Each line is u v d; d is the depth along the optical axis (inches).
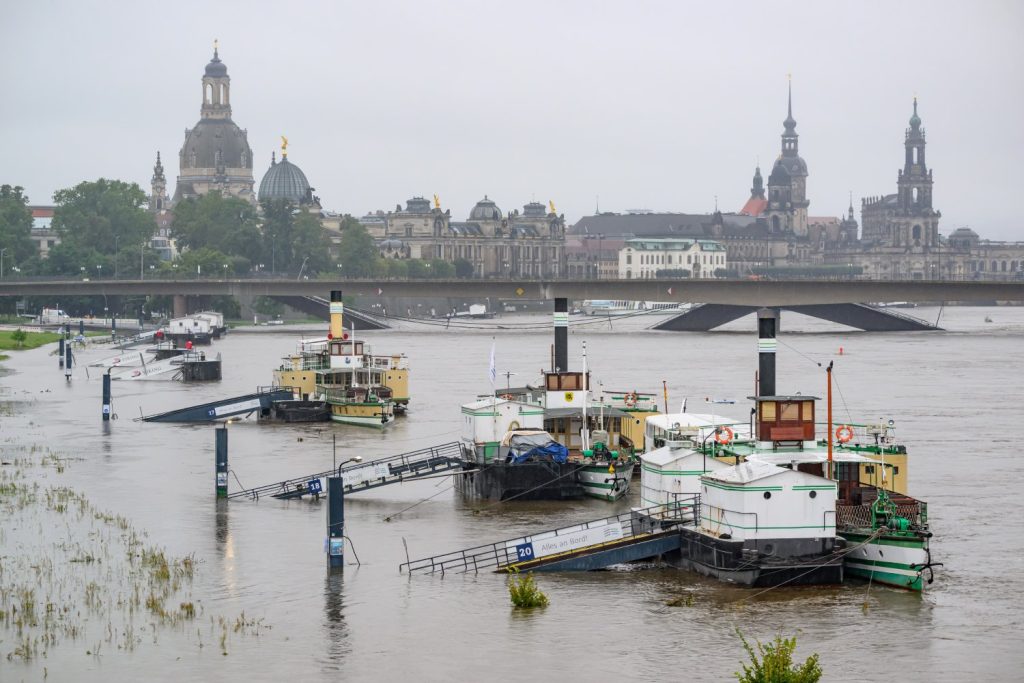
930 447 5797.2
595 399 5315.0
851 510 3619.6
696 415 4670.3
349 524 4298.7
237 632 3189.0
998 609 3316.9
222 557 3850.9
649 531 3806.6
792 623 3218.5
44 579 3599.9
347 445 5940.0
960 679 2888.8
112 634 3166.8
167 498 4717.0
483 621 3270.2
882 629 3176.7
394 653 3053.6
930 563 3444.9
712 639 3122.5
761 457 3722.9
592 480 4618.6
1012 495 4662.9
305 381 7101.4
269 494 4761.3
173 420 6904.5
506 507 4512.8
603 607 3361.2
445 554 3713.1
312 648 3088.1
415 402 7751.0
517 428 4813.0
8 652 3041.3
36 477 5137.8
